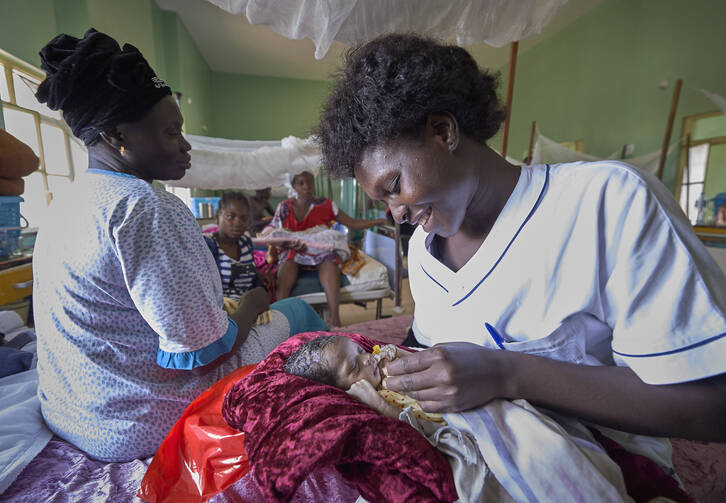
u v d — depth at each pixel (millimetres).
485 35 1527
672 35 5004
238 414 830
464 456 653
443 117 579
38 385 1098
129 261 846
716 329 503
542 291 674
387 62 553
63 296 915
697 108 4781
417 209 622
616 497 546
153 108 940
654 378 536
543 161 4793
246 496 724
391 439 669
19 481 839
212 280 1021
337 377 964
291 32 1199
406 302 3988
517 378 610
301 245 2932
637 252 563
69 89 853
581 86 6465
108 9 3688
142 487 809
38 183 2990
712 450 1010
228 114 8672
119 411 937
